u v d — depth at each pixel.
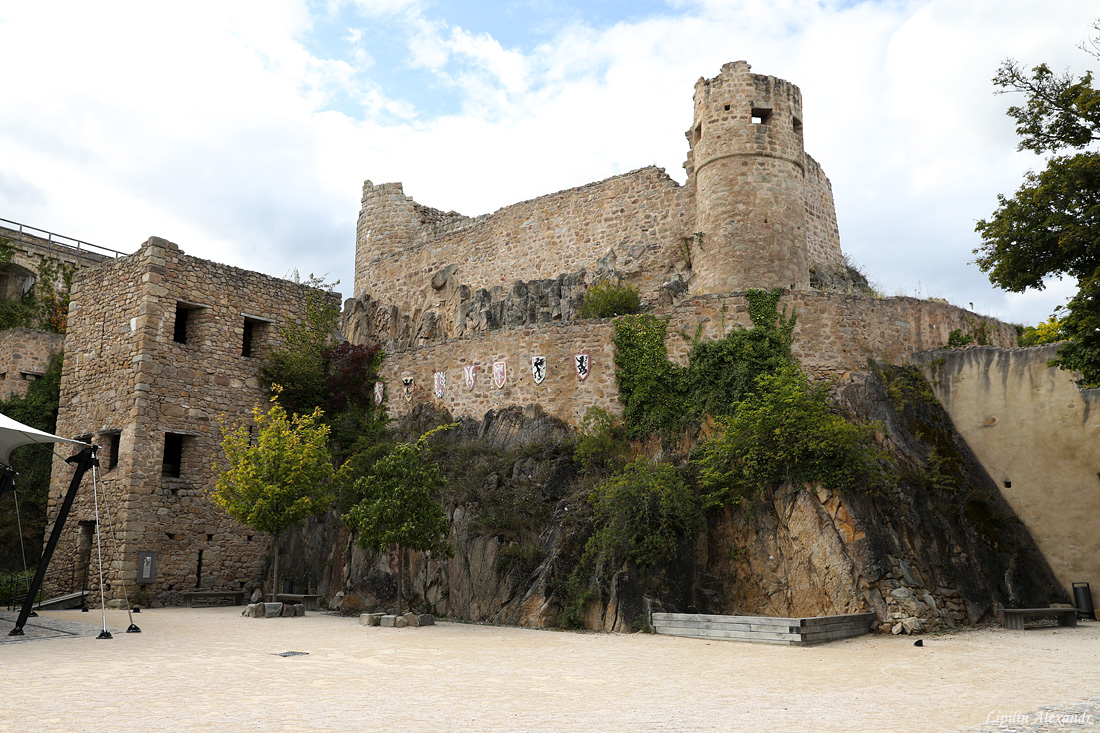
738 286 24.86
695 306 23.80
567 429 24.22
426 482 19.05
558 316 29.44
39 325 39.88
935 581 17.80
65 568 25.41
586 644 14.63
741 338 22.62
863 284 29.83
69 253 41.66
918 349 23.48
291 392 28.09
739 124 26.11
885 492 18.58
